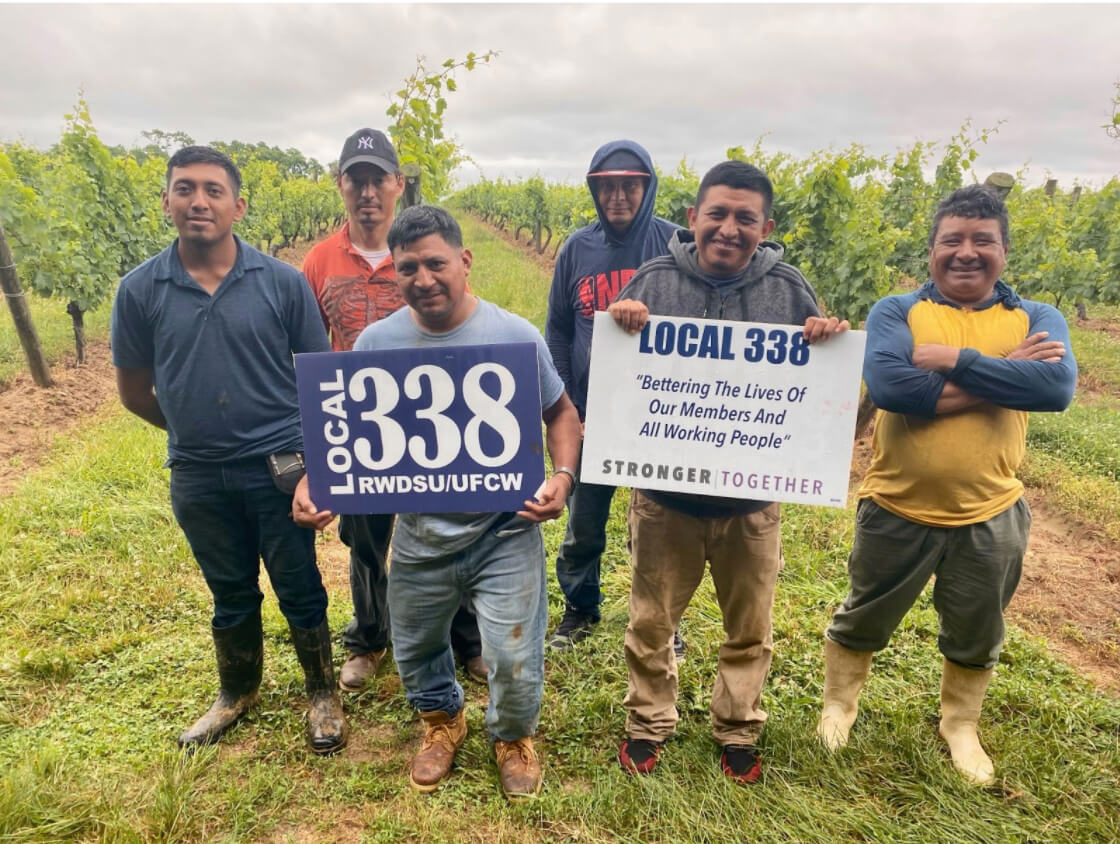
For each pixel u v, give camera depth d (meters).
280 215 20.88
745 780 2.58
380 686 3.21
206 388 2.48
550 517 2.33
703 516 2.45
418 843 2.36
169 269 2.45
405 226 2.16
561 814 2.46
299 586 2.73
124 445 5.99
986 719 2.93
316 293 3.22
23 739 2.78
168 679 3.18
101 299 9.26
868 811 2.45
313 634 2.80
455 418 2.29
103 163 9.77
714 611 3.72
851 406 2.31
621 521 4.81
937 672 3.22
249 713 2.98
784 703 3.02
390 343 2.39
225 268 2.53
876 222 7.40
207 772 2.63
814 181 7.41
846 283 7.36
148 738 2.80
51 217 8.66
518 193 25.66
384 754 2.81
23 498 4.86
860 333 2.27
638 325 2.37
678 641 3.38
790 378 2.33
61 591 3.85
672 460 2.42
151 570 4.09
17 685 3.10
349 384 2.30
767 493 2.38
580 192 16.81
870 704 2.98
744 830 2.38
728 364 2.36
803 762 2.64
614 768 2.62
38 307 12.41
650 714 2.65
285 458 2.58
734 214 2.23
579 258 3.32
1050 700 2.99
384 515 3.04
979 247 2.33
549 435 2.57
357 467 2.36
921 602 3.79
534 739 2.86
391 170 3.08
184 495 2.62
